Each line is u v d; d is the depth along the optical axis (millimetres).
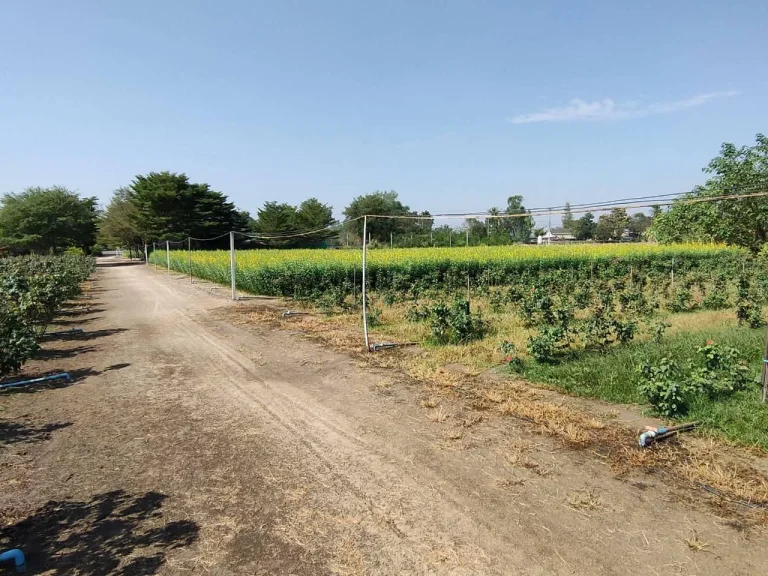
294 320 12969
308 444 5051
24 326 8797
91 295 20547
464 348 8945
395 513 3725
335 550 3279
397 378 7387
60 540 3438
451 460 4621
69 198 54719
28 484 4266
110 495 4066
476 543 3332
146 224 56312
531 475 4301
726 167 17422
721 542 3307
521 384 6902
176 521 3664
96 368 8336
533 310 11133
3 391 6992
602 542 3324
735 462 4434
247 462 4652
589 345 8625
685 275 18188
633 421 5445
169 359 8930
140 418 5891
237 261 23594
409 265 19812
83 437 5312
